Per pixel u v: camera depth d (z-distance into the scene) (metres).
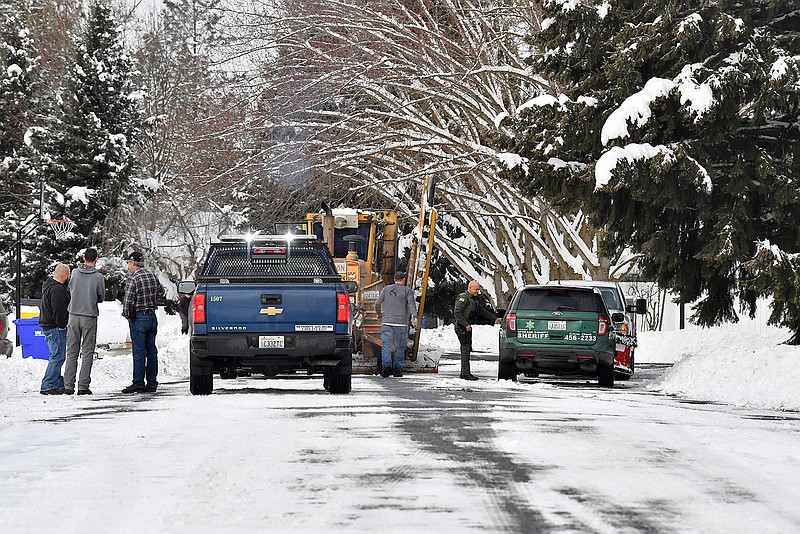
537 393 44.47
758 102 60.06
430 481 20.59
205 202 120.88
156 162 157.38
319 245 45.59
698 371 50.22
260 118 106.81
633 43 63.47
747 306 66.94
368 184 110.50
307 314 41.28
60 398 42.44
